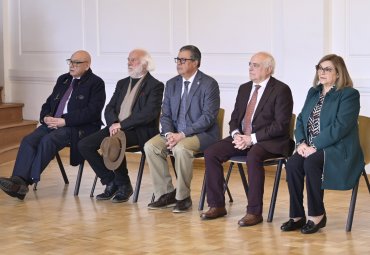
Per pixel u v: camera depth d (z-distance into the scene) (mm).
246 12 7309
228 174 5926
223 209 5406
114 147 5840
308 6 6871
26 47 8750
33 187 6574
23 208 5789
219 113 5828
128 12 8016
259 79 5391
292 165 4977
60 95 6438
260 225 5148
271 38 7188
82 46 8352
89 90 6297
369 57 6738
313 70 6902
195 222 5258
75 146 6211
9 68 8844
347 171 4883
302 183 4988
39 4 8609
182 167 5508
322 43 6852
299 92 6996
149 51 7914
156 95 5934
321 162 4895
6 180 5930
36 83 8680
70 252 4523
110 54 8188
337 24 6875
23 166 6113
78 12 8352
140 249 4570
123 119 5961
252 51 7301
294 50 6980
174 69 7781
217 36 7484
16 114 8555
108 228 5109
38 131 6297
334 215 5426
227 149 5398
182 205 5570
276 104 5309
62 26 8484
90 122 6297
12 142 8172
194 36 7621
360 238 4781
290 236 4848
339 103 4953
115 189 6090
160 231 5012
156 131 5988
